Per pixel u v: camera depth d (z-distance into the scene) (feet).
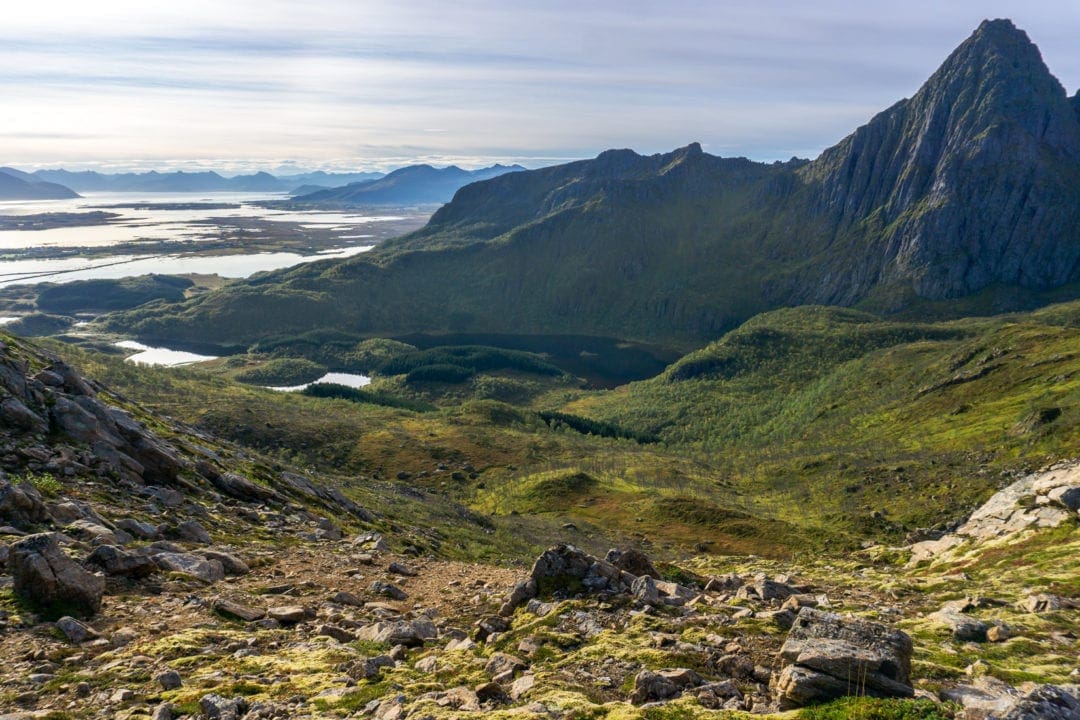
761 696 58.85
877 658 58.08
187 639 76.07
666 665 66.18
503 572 141.08
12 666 65.92
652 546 488.44
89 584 83.51
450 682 65.77
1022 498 212.23
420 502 393.91
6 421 142.00
